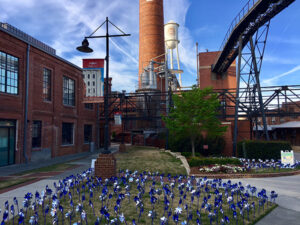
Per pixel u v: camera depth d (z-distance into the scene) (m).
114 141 57.12
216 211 5.77
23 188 9.16
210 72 35.91
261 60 23.72
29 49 18.36
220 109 27.88
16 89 17.16
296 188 10.00
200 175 12.45
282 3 17.80
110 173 9.71
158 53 55.38
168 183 10.37
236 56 29.30
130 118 29.75
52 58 21.66
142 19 57.53
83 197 6.07
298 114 26.69
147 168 13.91
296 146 36.66
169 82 46.34
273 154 19.52
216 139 23.97
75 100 26.20
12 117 16.48
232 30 24.02
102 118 32.88
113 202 7.27
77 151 26.20
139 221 5.76
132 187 9.30
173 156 20.30
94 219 5.84
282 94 27.23
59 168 14.73
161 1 58.00
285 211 7.01
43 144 20.08
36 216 5.08
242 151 22.80
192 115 20.73
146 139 36.41
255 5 19.06
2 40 15.72
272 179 12.11
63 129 24.05
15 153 16.89
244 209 6.28
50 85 21.62
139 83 49.75
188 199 7.93
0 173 13.10
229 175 12.50
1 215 6.12
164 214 6.17
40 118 19.73
